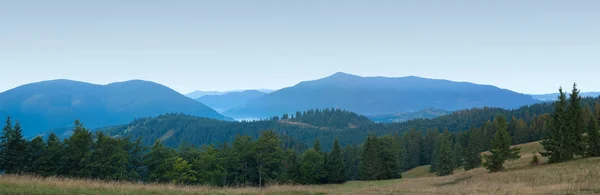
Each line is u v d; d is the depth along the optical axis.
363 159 89.94
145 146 64.25
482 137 131.75
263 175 74.62
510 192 21.94
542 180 32.25
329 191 28.16
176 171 57.38
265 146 73.12
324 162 87.44
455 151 113.06
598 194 18.78
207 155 63.56
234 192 23.75
